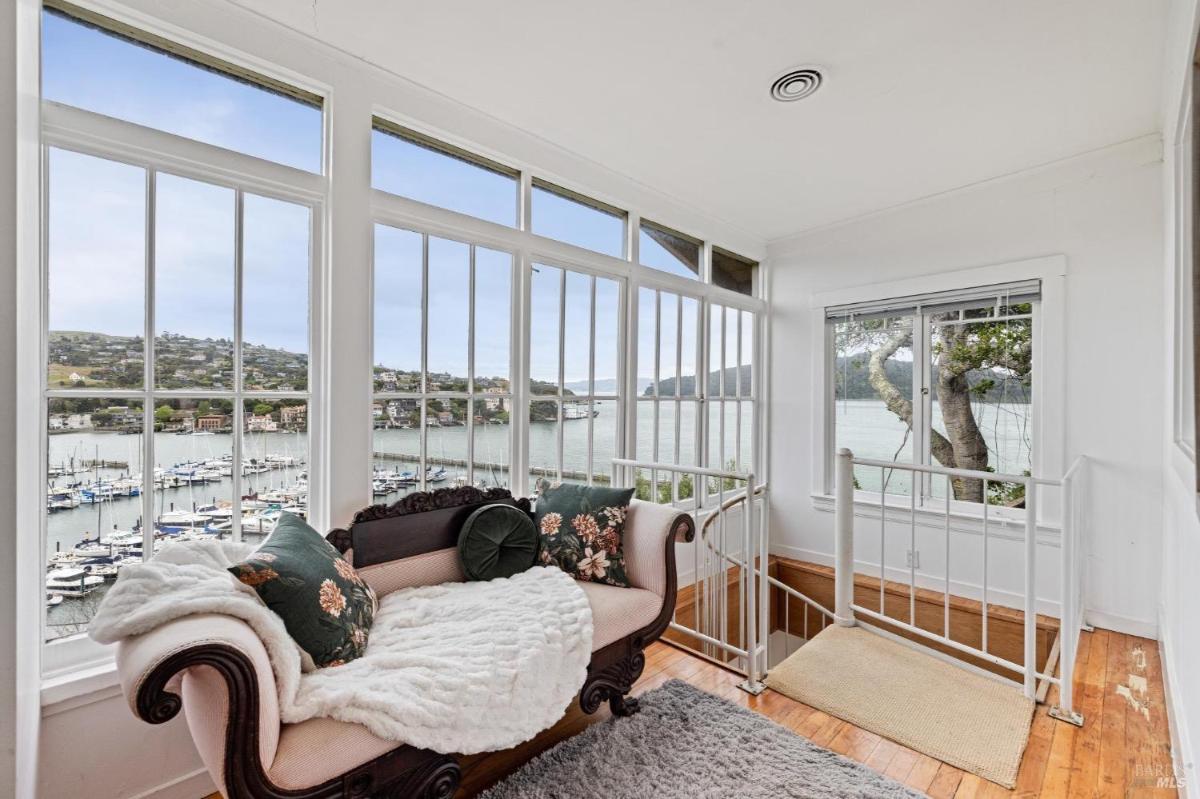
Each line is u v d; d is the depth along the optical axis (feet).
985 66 6.83
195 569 4.57
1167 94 7.08
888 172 9.93
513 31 6.29
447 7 5.90
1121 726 6.58
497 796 5.27
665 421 11.35
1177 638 6.51
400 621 5.61
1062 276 9.68
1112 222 9.23
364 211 6.87
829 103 7.71
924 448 11.53
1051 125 8.33
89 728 4.90
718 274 12.71
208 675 3.64
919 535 11.35
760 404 13.80
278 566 4.61
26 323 3.73
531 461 8.96
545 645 5.32
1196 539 5.06
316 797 3.90
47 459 4.97
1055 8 5.82
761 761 5.81
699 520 11.40
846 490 9.16
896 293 11.68
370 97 6.92
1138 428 9.02
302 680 4.44
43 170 4.96
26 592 3.82
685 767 5.70
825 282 12.84
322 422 6.63
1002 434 10.62
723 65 6.87
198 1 5.65
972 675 7.70
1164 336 8.76
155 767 5.23
